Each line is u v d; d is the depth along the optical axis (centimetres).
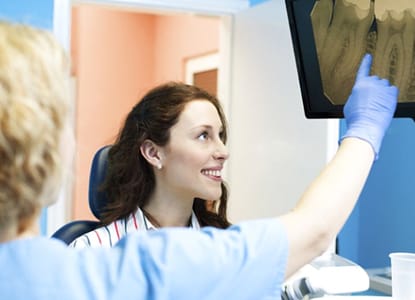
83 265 57
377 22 100
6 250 55
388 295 145
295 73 185
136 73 417
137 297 57
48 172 54
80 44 395
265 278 63
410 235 180
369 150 79
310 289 108
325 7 108
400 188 185
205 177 140
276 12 197
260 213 207
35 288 54
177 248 60
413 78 97
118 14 407
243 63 220
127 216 146
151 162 142
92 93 400
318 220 68
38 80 53
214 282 60
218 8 223
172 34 401
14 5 189
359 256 202
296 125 186
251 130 214
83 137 396
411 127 180
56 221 196
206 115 140
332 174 73
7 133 51
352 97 94
